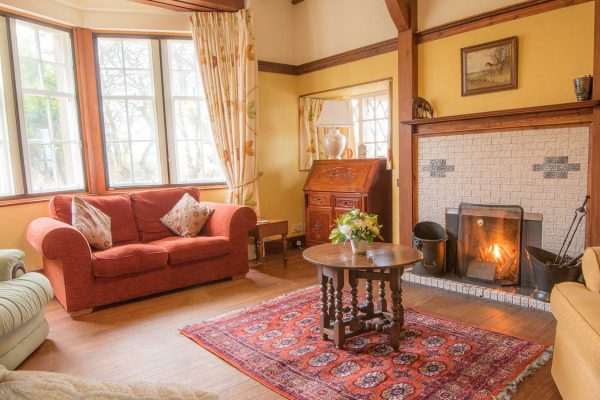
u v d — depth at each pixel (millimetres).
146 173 4812
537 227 3430
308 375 2285
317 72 5242
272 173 5316
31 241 3354
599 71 2965
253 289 3809
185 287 3891
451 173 3902
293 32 5426
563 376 1976
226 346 2652
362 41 4711
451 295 3543
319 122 4914
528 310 3168
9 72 3818
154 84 4727
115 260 3320
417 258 2598
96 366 2439
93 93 4461
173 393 793
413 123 3982
